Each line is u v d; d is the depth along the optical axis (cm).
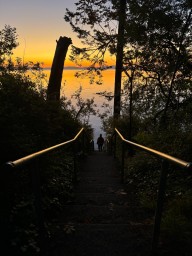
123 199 634
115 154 1293
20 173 458
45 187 569
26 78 697
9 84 595
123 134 1510
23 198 459
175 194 587
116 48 1495
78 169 978
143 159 870
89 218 504
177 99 1229
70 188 683
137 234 425
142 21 1154
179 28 1157
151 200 582
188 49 1196
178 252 370
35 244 379
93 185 771
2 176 414
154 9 1130
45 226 429
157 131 1023
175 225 415
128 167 923
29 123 603
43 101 749
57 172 716
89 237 417
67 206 556
